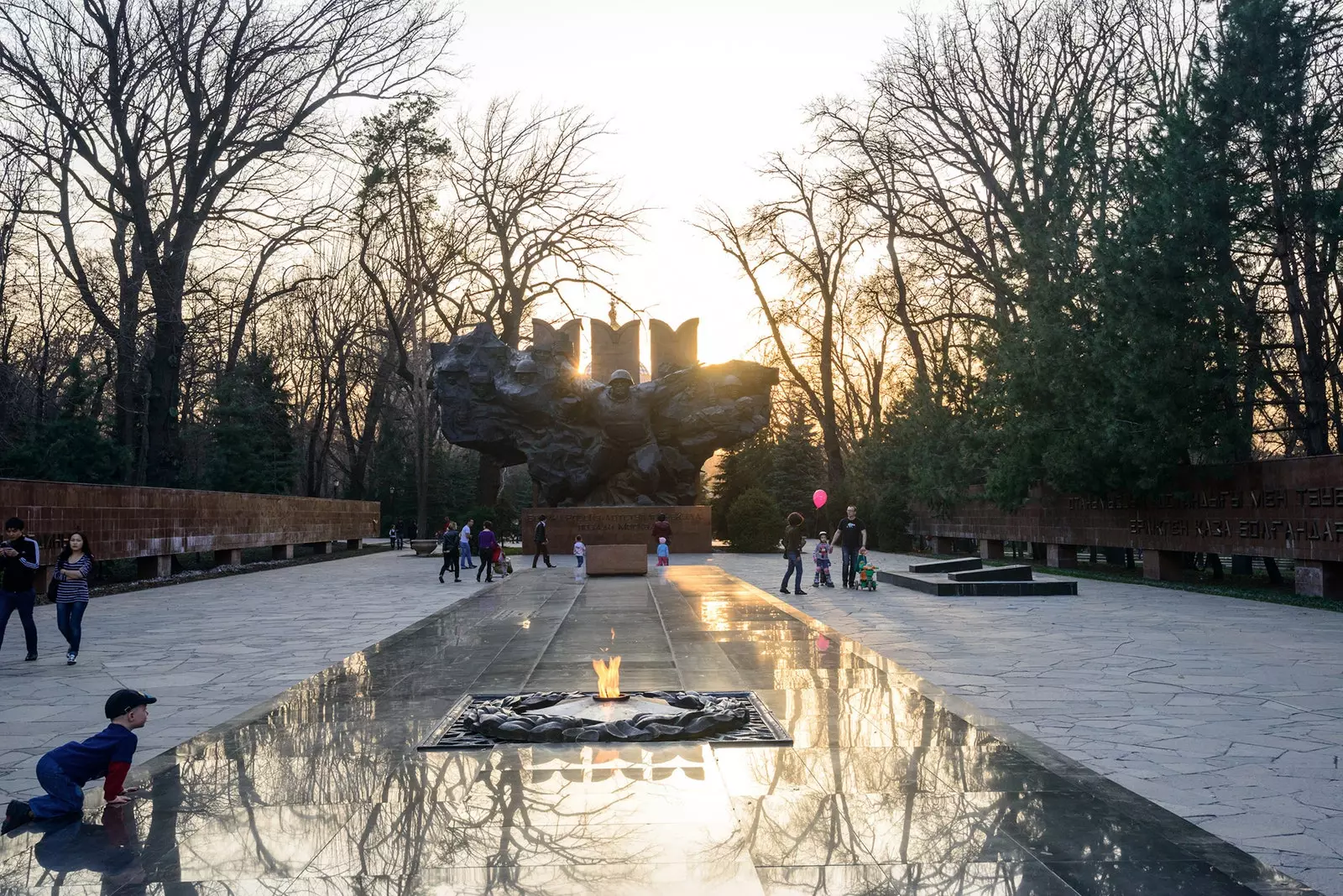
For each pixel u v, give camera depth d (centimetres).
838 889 445
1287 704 949
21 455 3238
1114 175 2823
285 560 4150
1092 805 577
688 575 2936
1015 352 2861
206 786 636
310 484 6291
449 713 870
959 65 4016
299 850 508
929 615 1800
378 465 6894
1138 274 2252
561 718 789
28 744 828
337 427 8444
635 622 1633
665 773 650
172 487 3669
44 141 3369
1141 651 1309
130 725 620
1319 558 1966
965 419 3834
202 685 1111
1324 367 2253
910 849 499
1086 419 2592
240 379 5103
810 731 778
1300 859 523
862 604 2033
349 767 680
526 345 6344
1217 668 1167
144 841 528
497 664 1177
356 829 541
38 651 1408
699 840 514
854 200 4712
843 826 536
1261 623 1622
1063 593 2205
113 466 3456
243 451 4878
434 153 4916
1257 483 2178
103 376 3862
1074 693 1009
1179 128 2203
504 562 3139
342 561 4259
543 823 545
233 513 3550
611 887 446
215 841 527
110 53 3294
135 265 3753
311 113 3903
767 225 5494
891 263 4984
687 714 799
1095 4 3569
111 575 2936
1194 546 2444
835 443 5603
